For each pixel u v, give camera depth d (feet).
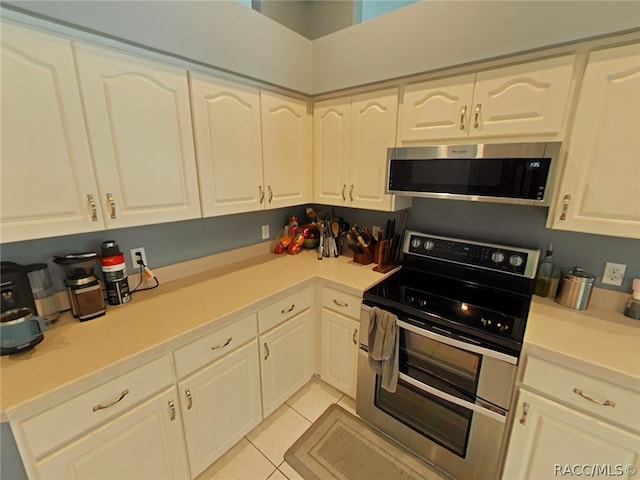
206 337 4.34
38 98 3.21
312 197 7.22
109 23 3.49
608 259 4.69
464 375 4.45
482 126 4.62
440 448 4.92
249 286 5.61
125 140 3.95
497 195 4.39
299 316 6.07
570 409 3.69
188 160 4.69
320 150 6.82
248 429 5.38
